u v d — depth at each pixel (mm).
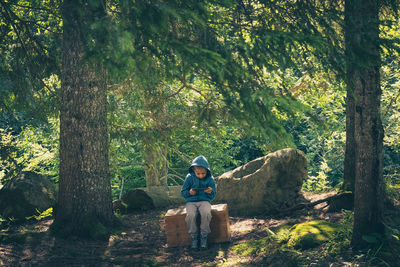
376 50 4285
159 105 7863
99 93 6461
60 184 6406
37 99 8367
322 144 16484
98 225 6188
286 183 7641
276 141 4309
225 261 4793
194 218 5438
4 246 5086
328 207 6738
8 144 10250
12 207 7250
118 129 8789
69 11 4594
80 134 6312
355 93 4277
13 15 7160
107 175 6598
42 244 5383
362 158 4176
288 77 9797
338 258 4051
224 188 8117
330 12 5027
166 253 5387
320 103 11656
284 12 5332
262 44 4586
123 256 5195
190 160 13227
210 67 4109
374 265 3736
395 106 11148
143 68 4066
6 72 7656
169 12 3805
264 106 4480
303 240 4625
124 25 3953
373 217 4117
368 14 4406
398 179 7570
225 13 5680
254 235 5922
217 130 9258
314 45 4406
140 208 8969
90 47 4051
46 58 7668
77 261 4898
